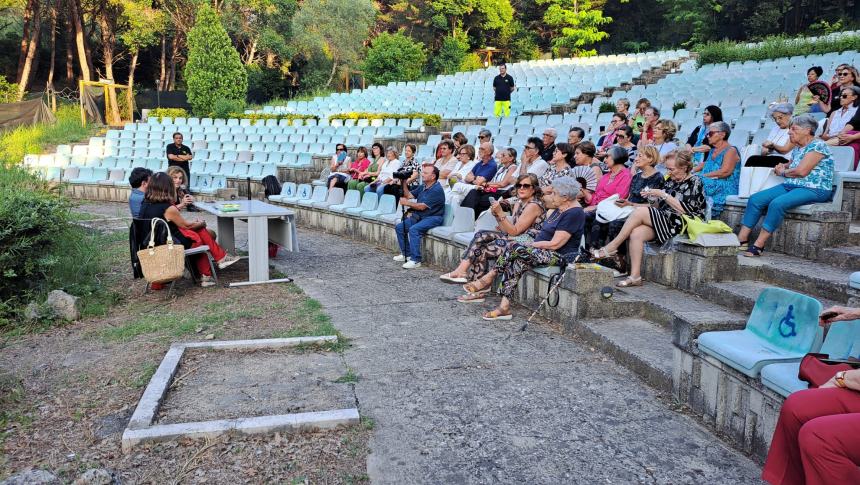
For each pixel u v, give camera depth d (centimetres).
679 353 399
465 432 363
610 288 528
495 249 670
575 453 340
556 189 582
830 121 720
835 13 3347
